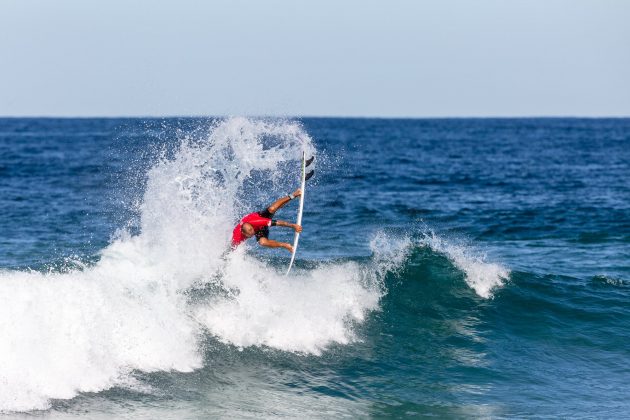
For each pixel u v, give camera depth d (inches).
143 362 1402.6
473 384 1517.0
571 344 1792.6
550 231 3494.1
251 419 1264.8
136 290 1545.3
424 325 1856.5
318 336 1688.0
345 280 1974.7
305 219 3580.2
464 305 2003.0
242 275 1760.6
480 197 5044.3
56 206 4008.4
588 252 2883.9
